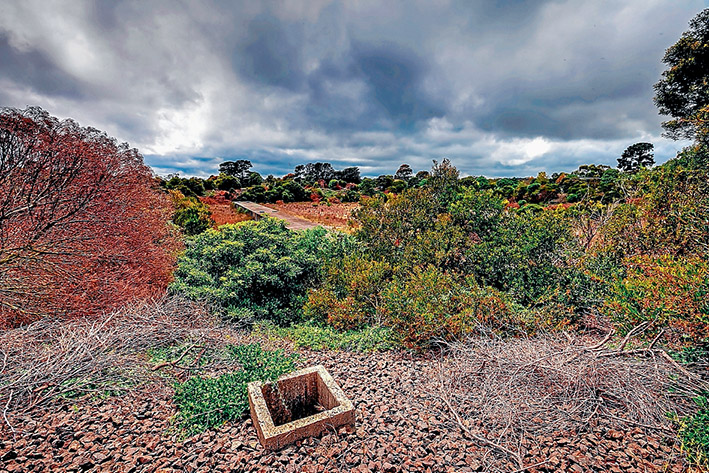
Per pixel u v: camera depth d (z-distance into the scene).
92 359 3.24
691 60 9.08
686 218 5.16
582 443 2.48
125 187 5.47
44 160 4.21
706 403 2.64
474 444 2.55
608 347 3.47
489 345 3.85
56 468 2.18
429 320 4.26
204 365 3.79
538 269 5.36
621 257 5.54
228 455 2.37
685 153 6.00
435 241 6.32
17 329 3.71
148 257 6.01
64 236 4.46
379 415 2.92
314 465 2.29
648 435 2.55
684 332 3.29
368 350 4.53
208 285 6.20
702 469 2.15
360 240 8.22
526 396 3.00
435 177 8.12
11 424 2.50
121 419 2.73
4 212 4.06
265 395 2.93
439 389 3.32
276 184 45.97
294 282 7.23
